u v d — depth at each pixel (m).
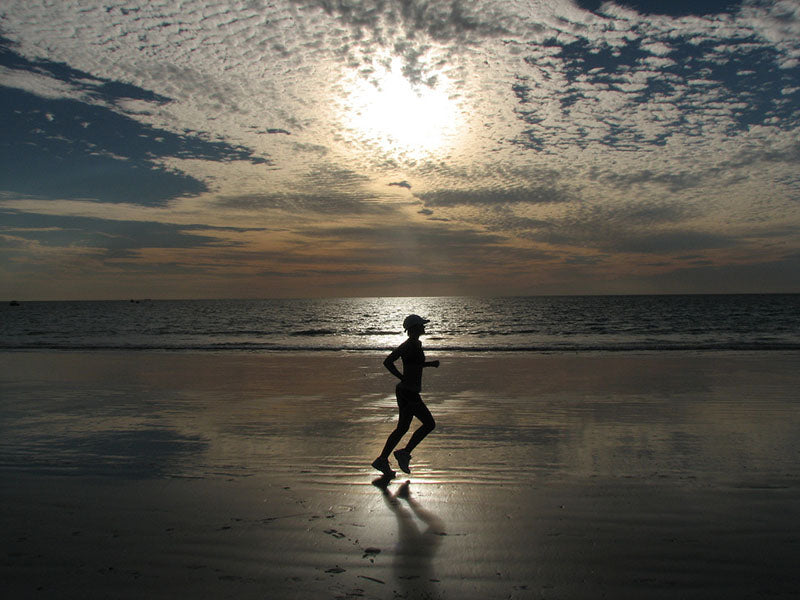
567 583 2.99
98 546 3.48
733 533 3.62
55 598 2.87
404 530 3.71
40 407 8.46
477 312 72.94
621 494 4.41
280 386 10.60
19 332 32.91
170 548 3.45
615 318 51.84
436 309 90.75
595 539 3.55
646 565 3.19
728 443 6.02
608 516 3.94
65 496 4.44
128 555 3.36
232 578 3.07
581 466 5.20
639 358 15.14
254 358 16.11
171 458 5.59
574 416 7.58
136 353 17.84
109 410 8.21
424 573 3.12
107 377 11.91
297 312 84.75
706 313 61.88
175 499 4.36
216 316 68.19
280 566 3.21
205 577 3.08
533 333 30.45
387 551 3.39
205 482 4.80
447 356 16.16
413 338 5.15
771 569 3.13
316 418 7.62
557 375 11.79
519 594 2.88
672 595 2.87
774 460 5.34
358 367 13.77
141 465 5.34
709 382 10.55
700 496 4.34
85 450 5.91
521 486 4.63
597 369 12.76
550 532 3.66
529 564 3.21
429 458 5.53
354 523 3.84
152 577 3.08
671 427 6.85
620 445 5.98
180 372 12.78
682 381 10.73
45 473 5.08
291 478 4.92
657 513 3.99
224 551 3.40
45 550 3.43
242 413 7.98
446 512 4.04
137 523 3.86
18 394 9.70
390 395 9.56
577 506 4.14
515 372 12.33
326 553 3.37
